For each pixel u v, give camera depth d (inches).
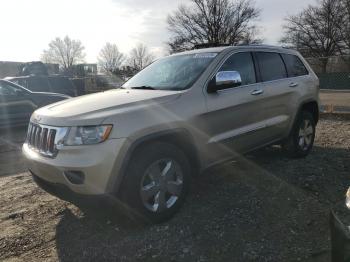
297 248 132.0
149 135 143.3
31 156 150.6
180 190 154.9
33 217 168.7
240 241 137.2
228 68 183.6
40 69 954.7
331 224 104.3
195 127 159.8
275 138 213.6
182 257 128.6
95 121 135.3
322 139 299.3
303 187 185.5
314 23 2233.0
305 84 233.5
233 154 184.1
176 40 2196.1
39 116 155.6
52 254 136.3
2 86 407.2
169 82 178.2
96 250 136.0
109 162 133.7
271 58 215.5
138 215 143.5
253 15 2191.2
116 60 3075.8
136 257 130.0
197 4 2148.1
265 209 162.1
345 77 1076.5
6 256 137.0
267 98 200.1
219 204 167.9
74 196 137.9
